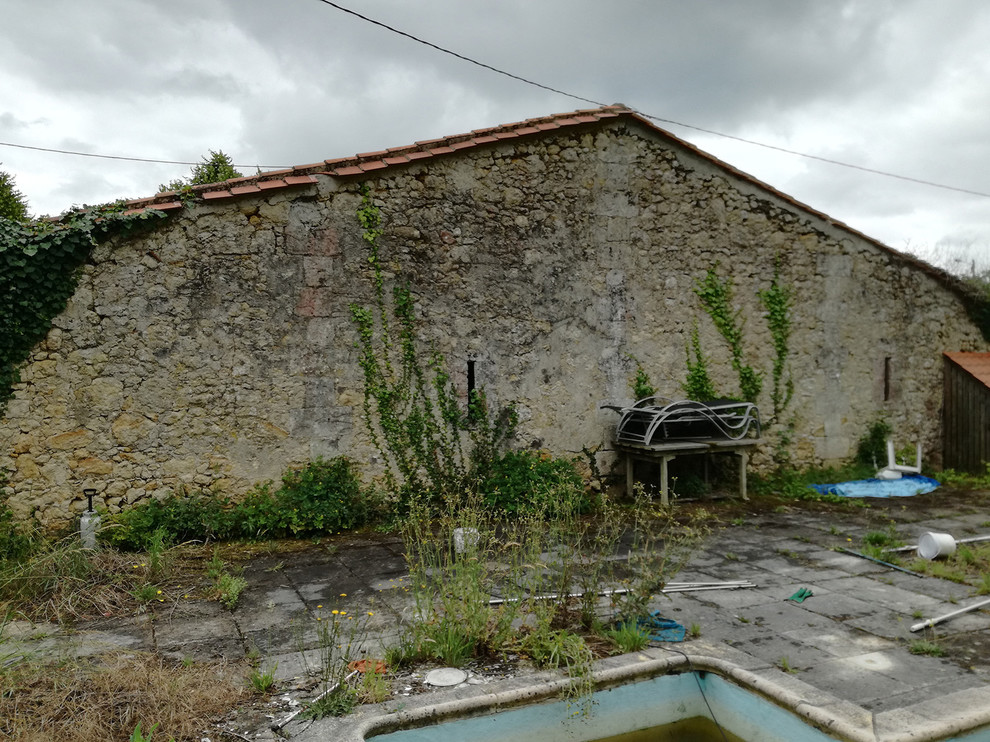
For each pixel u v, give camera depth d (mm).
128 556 5816
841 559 6078
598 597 4680
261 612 4793
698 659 3893
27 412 6324
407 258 7672
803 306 9672
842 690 3559
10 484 6266
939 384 10625
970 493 9109
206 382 6906
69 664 3719
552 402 8352
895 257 10242
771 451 9492
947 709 3273
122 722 3193
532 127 8156
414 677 3734
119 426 6613
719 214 9219
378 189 7555
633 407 8461
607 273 8641
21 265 6238
